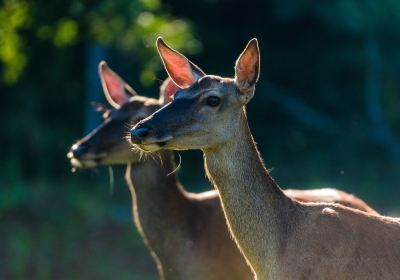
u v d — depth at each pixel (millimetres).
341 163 28062
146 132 7441
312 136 28844
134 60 26266
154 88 26328
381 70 29406
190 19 28031
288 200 7727
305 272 7496
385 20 27469
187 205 10000
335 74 29516
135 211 10125
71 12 18125
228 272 9766
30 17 18047
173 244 9930
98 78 25625
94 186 23875
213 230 9883
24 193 22250
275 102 29016
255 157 7664
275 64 29078
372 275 7441
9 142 25969
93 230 20172
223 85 7582
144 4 18344
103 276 18156
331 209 7684
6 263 18719
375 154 28625
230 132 7574
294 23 28953
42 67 25969
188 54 26797
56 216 20906
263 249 7633
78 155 10234
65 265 18672
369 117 29172
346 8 27172
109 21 18484
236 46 28516
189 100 7539
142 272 18281
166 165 10000
